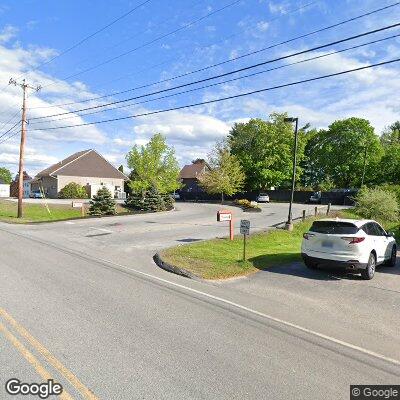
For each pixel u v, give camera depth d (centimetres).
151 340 517
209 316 638
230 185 5091
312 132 6844
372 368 466
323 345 535
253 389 398
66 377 404
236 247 1430
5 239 1589
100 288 789
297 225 2183
